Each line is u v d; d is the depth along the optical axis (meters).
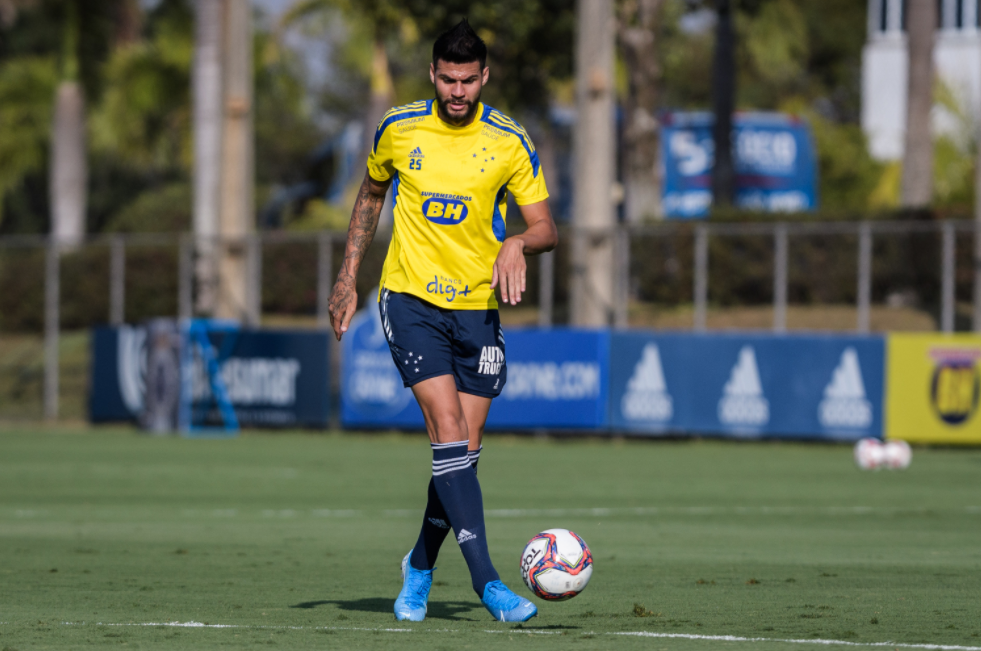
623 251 77.44
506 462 59.06
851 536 32.53
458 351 17.66
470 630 16.81
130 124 135.38
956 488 47.09
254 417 79.75
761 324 84.69
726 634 16.56
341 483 49.88
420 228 17.42
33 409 94.50
